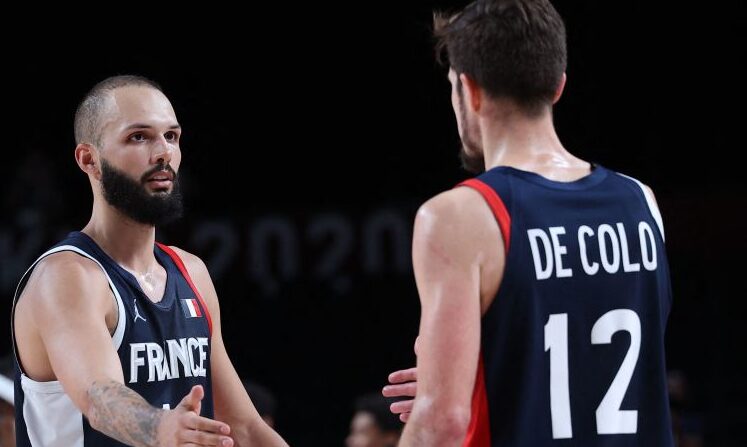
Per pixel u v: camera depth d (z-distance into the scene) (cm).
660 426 389
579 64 1944
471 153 418
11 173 2030
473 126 412
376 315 1755
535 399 372
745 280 1689
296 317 1759
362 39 2081
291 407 1720
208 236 1786
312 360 1744
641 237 396
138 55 2120
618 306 386
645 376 391
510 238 375
